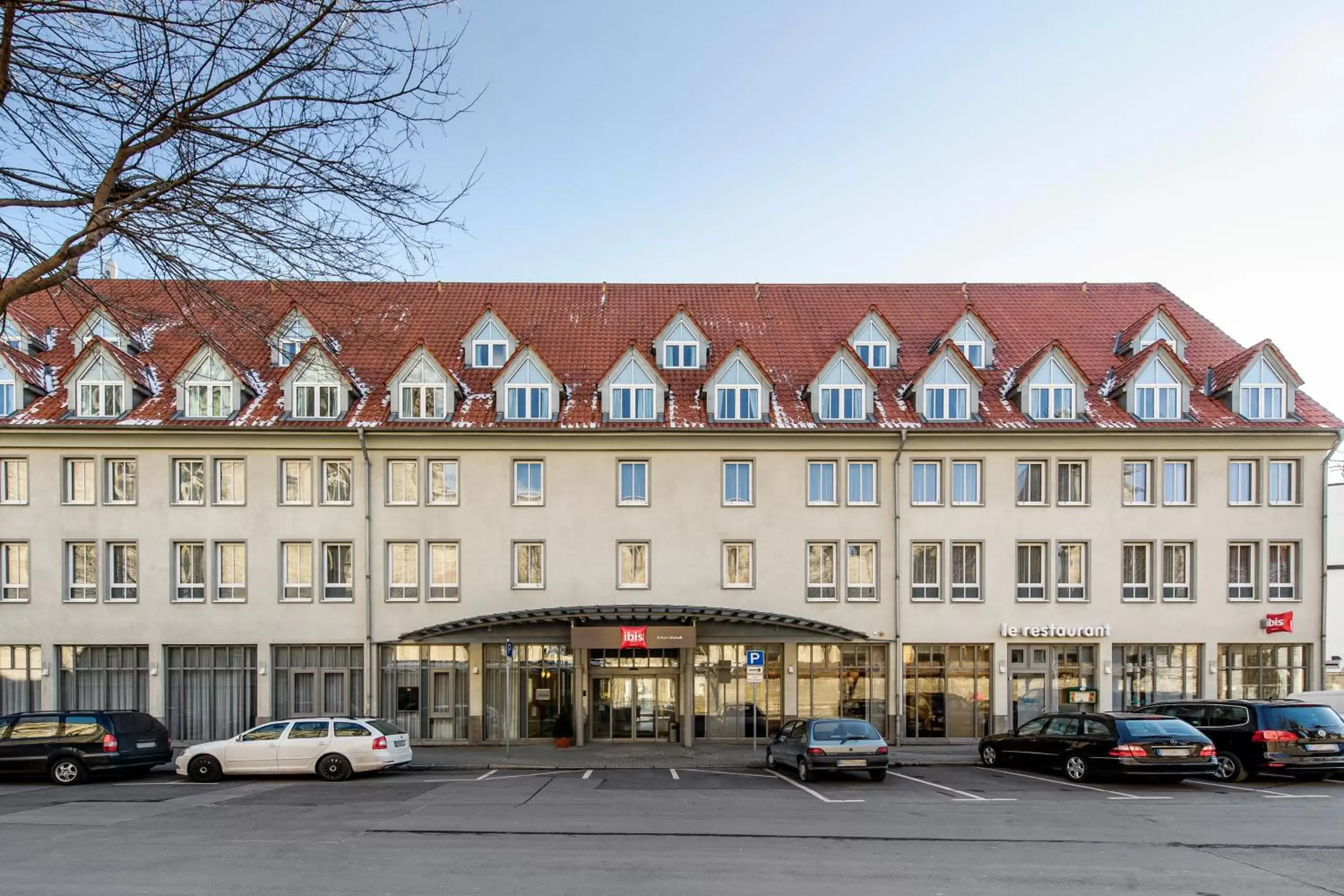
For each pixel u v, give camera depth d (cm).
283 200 834
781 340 2931
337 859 1010
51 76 781
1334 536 2998
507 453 2564
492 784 1750
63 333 2834
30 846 1091
